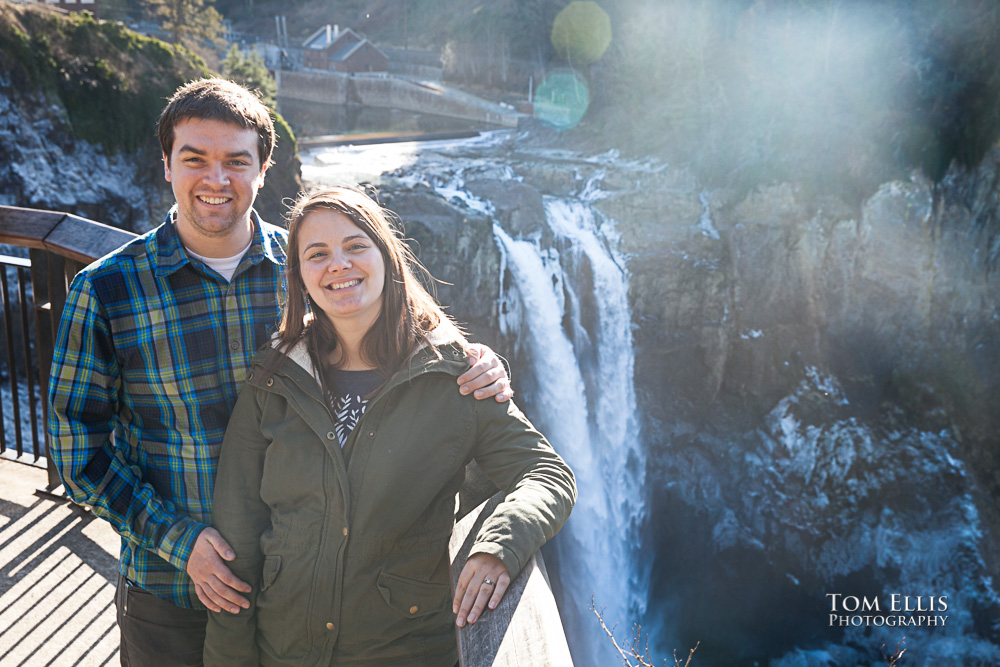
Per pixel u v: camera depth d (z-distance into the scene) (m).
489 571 1.30
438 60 64.00
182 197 1.79
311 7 83.31
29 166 17.36
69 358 1.79
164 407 1.87
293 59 62.19
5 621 2.77
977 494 23.03
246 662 1.67
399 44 71.31
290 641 1.57
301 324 1.64
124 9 45.78
